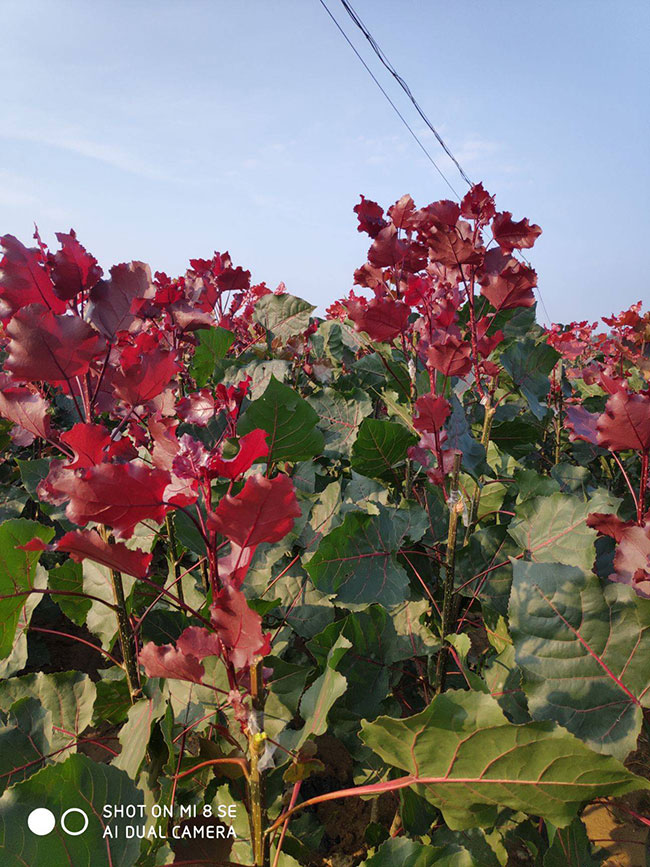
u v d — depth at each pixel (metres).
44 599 3.72
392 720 0.99
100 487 0.92
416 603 2.06
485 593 1.97
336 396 3.02
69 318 1.18
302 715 1.36
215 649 1.09
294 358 3.72
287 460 1.96
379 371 3.57
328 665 1.35
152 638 1.99
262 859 1.14
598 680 1.17
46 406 1.35
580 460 2.86
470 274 1.91
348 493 2.36
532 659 1.21
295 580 2.09
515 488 2.49
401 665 2.19
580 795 1.02
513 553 2.02
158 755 1.54
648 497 1.92
